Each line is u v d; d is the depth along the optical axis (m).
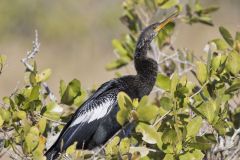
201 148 9.07
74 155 9.55
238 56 10.16
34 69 10.27
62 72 29.94
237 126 10.73
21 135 9.31
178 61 12.00
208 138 9.45
